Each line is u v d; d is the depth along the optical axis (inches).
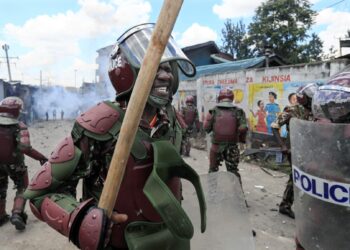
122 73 51.8
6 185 175.9
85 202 45.5
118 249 52.7
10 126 163.8
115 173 43.3
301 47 951.6
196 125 476.7
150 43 41.1
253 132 360.2
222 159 212.5
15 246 148.7
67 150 50.8
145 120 53.7
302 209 55.4
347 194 48.4
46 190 50.1
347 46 352.5
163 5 40.4
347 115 54.4
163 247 52.5
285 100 319.0
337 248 50.2
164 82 50.8
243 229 62.8
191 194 65.7
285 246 149.1
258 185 251.3
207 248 63.4
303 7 950.4
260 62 525.0
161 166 49.8
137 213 51.4
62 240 154.3
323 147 50.3
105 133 50.6
